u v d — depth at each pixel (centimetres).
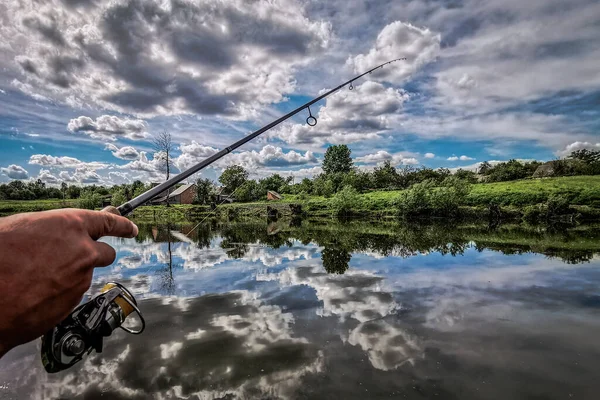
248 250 1288
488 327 509
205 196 6053
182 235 1931
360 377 373
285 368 394
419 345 451
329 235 1831
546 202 2888
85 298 682
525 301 629
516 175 6262
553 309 584
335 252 1213
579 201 2864
